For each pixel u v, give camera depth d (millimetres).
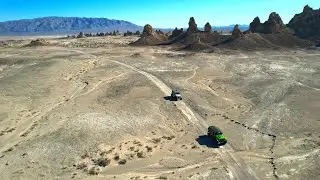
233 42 170125
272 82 90875
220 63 124188
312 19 191625
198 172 41719
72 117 60656
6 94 76875
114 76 98188
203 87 87062
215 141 51219
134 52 155500
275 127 57906
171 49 173375
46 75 97750
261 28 193375
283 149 48719
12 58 130875
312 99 74562
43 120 59688
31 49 171250
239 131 56094
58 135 52094
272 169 42562
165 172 41781
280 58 135125
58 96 76750
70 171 41375
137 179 39812
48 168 42094
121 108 66688
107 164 43375
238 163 44375
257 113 65688
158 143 50719
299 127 57656
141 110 65375
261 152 47844
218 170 42156
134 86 85500
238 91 83000
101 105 69062
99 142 49594
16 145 48906
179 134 54719
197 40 178375
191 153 47344
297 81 92312
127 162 44281
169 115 63719
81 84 88750
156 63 123000
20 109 66062
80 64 116500
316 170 42000
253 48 161875
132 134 53375
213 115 64438
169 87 85625
